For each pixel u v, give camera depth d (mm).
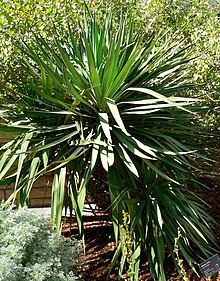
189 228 3422
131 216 3377
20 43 4461
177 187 3740
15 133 3740
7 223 2918
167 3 5625
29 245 2896
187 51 4738
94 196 4020
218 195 4719
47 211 5098
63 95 3611
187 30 5566
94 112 3650
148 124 3771
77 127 3473
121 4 5473
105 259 3748
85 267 3648
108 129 3281
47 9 5160
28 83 3783
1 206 3234
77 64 3822
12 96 4293
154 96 3527
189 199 3898
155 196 3490
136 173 3146
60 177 3377
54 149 3695
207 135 4340
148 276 3500
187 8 5766
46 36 4918
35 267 2637
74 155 3369
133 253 3248
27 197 3350
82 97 3580
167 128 3781
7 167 3531
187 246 3477
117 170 3492
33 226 2955
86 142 3320
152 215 3395
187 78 4641
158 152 3557
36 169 3471
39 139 3564
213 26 5477
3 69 4672
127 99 3693
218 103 4734
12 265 2537
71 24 5086
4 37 4895
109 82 3420
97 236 4184
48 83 3506
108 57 3391
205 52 4934
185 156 3939
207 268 2857
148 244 3359
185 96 4598
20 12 5043
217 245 3730
